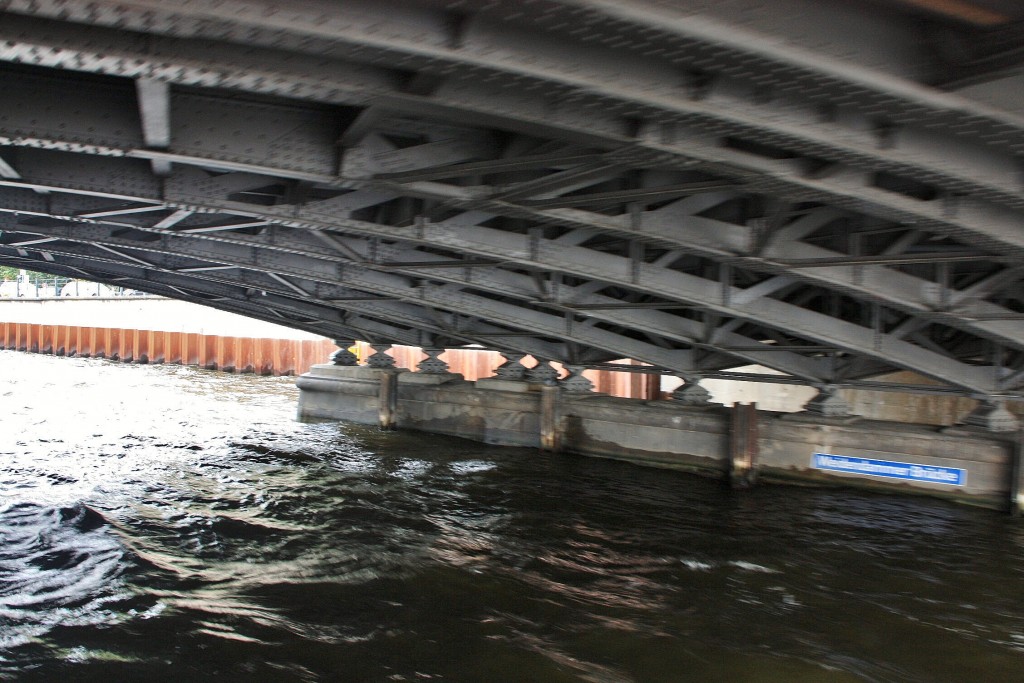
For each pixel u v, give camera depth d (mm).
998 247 7438
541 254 10461
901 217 7121
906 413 17266
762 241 8648
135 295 48969
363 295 16297
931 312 9602
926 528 10977
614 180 8906
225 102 7211
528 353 16797
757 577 9148
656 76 5062
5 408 22344
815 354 14164
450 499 12438
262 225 11008
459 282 12469
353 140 7230
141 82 5559
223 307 20438
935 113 4914
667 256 10844
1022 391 11914
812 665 7055
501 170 7059
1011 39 4188
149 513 11445
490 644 7406
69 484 13172
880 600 8523
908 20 4520
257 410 22656
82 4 4199
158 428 19062
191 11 4156
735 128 5590
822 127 5426
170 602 8312
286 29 4336
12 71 6688
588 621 7941
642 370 15594
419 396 18438
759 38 4176
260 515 11453
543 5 4191
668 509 11945
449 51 4609
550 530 10859
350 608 8211
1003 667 7070
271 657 7121
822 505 12164
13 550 9805
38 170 8625
